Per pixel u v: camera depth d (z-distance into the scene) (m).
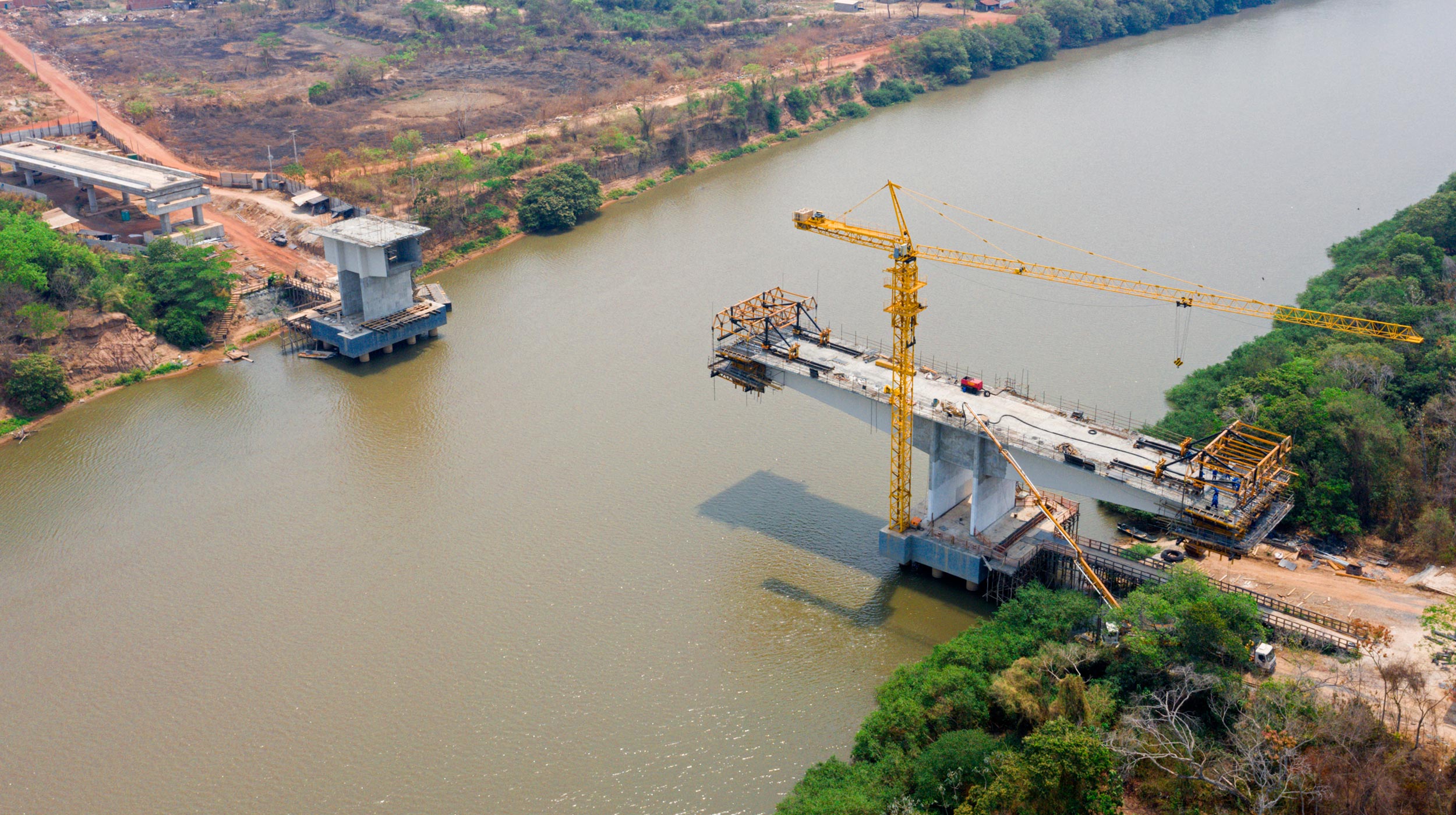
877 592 177.38
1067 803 122.81
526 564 186.38
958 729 141.88
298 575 186.38
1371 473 181.38
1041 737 126.38
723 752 149.12
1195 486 155.50
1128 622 148.50
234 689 163.38
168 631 175.00
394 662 167.00
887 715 143.00
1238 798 128.75
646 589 179.50
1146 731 136.00
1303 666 148.50
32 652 172.00
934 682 145.25
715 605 175.62
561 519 197.25
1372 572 170.12
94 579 187.25
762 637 168.88
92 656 170.75
